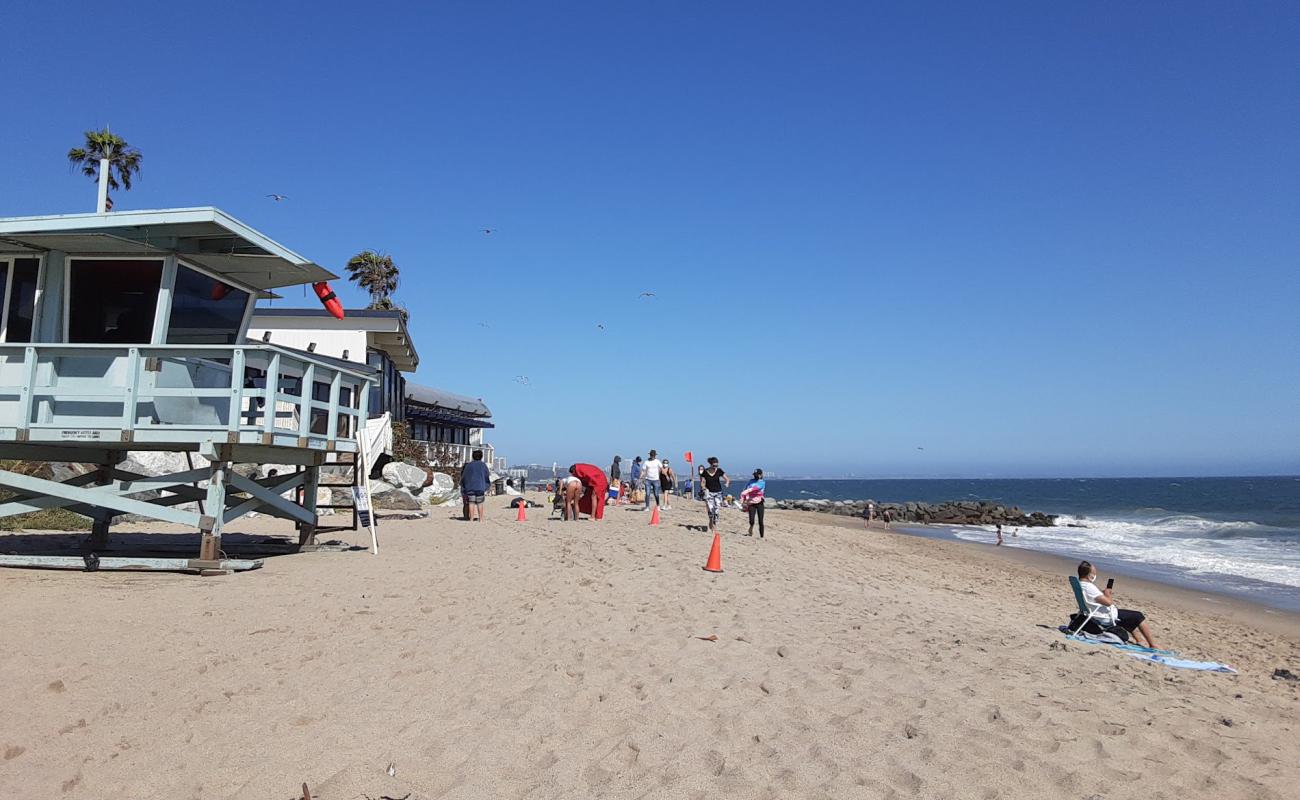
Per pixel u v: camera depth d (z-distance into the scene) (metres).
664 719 5.40
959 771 4.71
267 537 15.52
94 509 12.59
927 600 12.69
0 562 10.13
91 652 6.11
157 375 10.83
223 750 4.52
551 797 4.15
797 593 11.23
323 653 6.61
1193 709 6.61
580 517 24.11
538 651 7.00
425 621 8.03
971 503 67.06
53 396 10.57
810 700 5.98
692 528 21.44
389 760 4.50
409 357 32.28
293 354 11.20
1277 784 4.90
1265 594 20.14
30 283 11.29
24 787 3.89
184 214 10.62
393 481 24.42
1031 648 8.63
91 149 33.53
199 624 7.29
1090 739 5.43
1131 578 23.14
